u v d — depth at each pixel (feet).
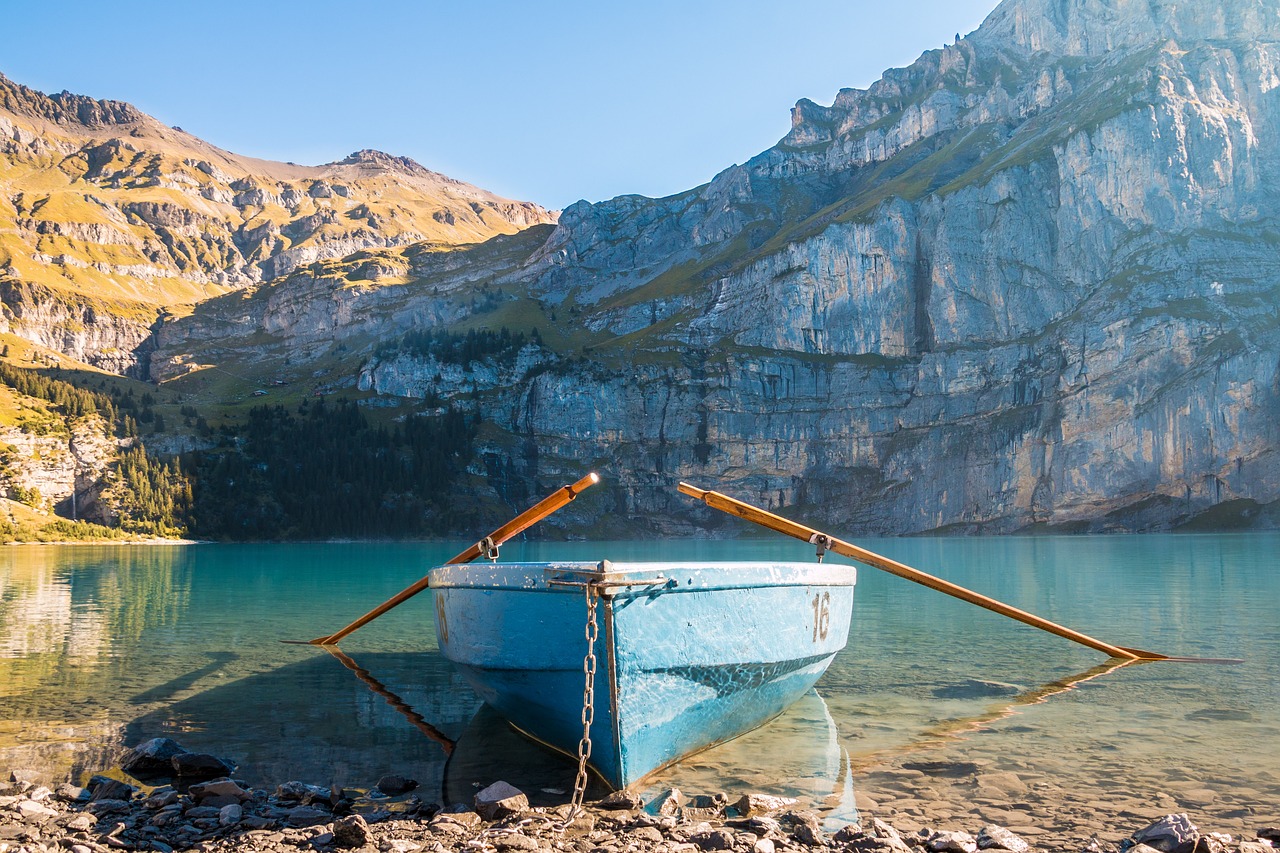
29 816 32.60
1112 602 109.91
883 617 95.91
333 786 36.88
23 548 536.01
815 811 33.45
